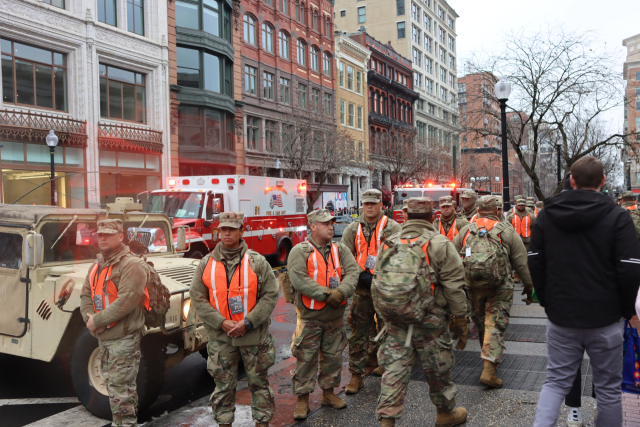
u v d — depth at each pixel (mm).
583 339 3070
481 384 4984
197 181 13641
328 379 4535
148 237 6508
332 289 4426
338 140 36750
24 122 20266
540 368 5449
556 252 3115
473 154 80125
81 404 5168
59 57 22188
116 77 24688
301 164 33562
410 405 4535
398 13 63594
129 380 3979
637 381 3199
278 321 8648
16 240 5297
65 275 4988
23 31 20359
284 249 15875
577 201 3043
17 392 5531
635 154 22609
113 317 3846
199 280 3986
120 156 24500
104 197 23625
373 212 5184
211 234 12633
